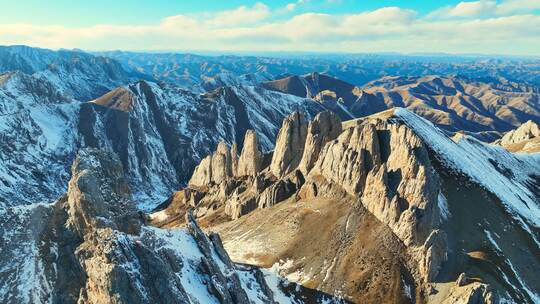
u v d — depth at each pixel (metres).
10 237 70.12
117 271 55.41
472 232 111.00
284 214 130.38
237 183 180.75
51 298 62.75
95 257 59.44
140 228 73.44
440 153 143.38
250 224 136.62
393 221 108.31
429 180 108.69
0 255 67.56
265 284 88.38
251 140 190.00
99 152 82.00
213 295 69.06
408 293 95.12
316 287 101.25
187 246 76.31
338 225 116.12
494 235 112.25
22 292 63.28
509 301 89.88
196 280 70.12
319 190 132.62
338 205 122.88
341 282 101.19
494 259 102.06
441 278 96.12
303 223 121.94
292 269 107.94
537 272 105.44
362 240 109.44
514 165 181.50
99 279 56.06
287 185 146.75
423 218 104.06
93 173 73.81
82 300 58.84
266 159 193.62
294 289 101.44
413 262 100.31
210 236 84.56
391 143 127.44
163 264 60.00
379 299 95.44
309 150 149.12
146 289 57.00
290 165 163.88
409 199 108.75
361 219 115.19
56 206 74.94
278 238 120.94
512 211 126.56
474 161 156.38
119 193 78.69
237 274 81.44
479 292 85.31
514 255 107.94
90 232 67.94
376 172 118.94
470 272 96.31
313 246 113.06
